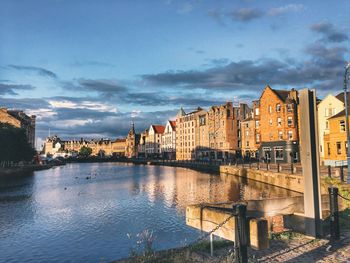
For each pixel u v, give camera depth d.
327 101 59.66
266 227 8.31
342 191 17.78
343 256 9.06
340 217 13.34
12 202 34.97
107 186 50.84
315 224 10.77
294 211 12.41
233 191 39.62
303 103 10.94
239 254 7.87
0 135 81.50
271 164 64.69
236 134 101.69
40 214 27.95
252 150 88.50
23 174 82.25
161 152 169.62
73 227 22.92
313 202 10.82
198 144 121.25
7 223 24.50
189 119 130.12
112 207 30.91
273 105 72.75
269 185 43.31
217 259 9.30
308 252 9.51
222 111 103.12
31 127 150.00
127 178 65.50
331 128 48.44
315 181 10.90
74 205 32.62
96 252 17.30
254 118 85.38
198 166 92.00
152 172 83.31
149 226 22.36
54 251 17.64
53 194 41.78
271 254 9.49
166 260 9.92
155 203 32.50
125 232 21.08
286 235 11.17
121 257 16.27
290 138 69.19
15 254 17.27
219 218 9.36
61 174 83.19
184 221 23.48
